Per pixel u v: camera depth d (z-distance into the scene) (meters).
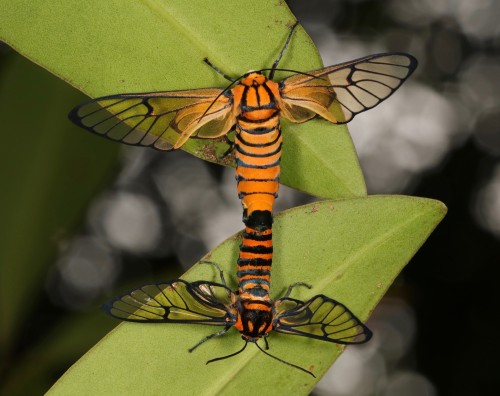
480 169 0.31
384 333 0.31
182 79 0.23
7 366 0.27
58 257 0.27
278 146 0.23
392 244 0.23
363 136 0.31
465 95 0.31
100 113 0.23
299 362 0.24
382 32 0.31
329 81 0.23
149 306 0.23
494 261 0.31
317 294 0.23
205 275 0.24
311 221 0.23
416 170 0.31
